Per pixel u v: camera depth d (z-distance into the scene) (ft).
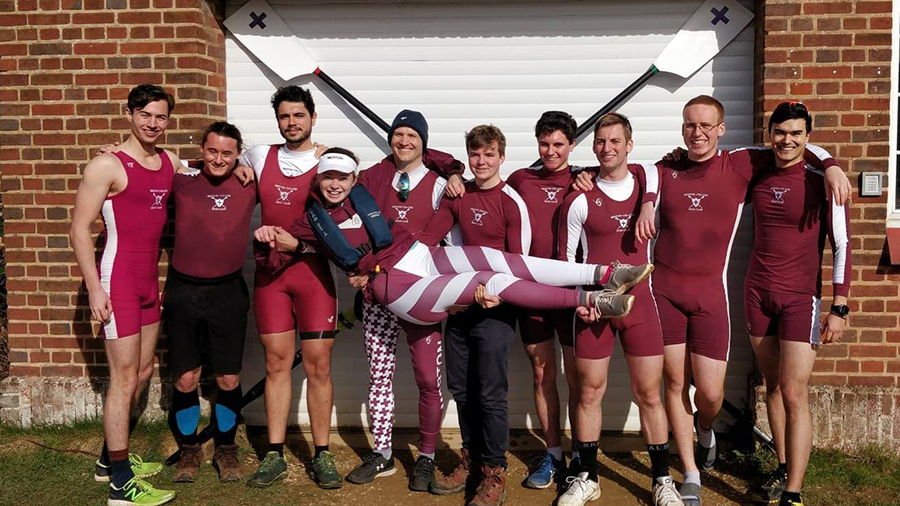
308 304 14.74
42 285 17.02
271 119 17.57
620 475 15.48
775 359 13.94
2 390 17.10
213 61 17.03
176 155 16.26
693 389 16.87
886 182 15.44
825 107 15.53
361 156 17.44
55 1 16.60
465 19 17.06
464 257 13.93
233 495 14.40
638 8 16.76
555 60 16.98
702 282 13.88
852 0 15.35
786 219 13.39
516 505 14.19
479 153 13.71
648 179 13.83
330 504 14.17
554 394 15.14
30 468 15.20
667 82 16.83
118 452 13.75
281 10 17.33
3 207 17.04
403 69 17.24
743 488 14.76
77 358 17.08
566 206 13.98
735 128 16.76
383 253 13.94
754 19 16.42
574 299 13.14
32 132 16.84
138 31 16.49
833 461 15.24
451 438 17.04
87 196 13.21
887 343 15.62
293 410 17.60
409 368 17.39
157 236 14.17
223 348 14.87
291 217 14.53
